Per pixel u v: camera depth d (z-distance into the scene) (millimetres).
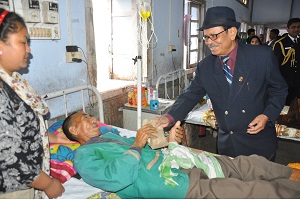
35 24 1757
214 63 1591
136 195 1320
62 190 1295
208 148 3381
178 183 1279
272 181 1329
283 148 3422
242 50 1490
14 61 980
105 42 3232
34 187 1140
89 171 1297
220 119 1654
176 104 1794
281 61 3664
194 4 4582
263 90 1519
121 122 2949
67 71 2123
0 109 880
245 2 8734
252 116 1535
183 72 4199
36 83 1864
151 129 1469
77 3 2148
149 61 3189
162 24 3434
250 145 1609
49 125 2002
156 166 1362
